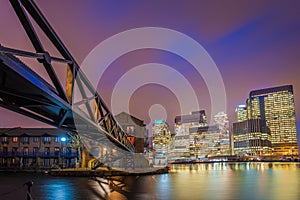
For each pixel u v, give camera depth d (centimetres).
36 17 848
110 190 2892
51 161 7050
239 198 2339
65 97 1080
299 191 2767
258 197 2384
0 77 848
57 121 1503
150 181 4003
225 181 4059
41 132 7238
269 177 4784
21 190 2906
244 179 4419
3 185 3456
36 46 832
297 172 6244
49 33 912
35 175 5091
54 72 937
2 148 7025
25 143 7094
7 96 1073
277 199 2272
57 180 4038
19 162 6969
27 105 1148
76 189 2961
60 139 7156
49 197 2391
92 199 2291
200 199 2295
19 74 761
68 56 1074
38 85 870
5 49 670
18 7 736
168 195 2533
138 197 2403
